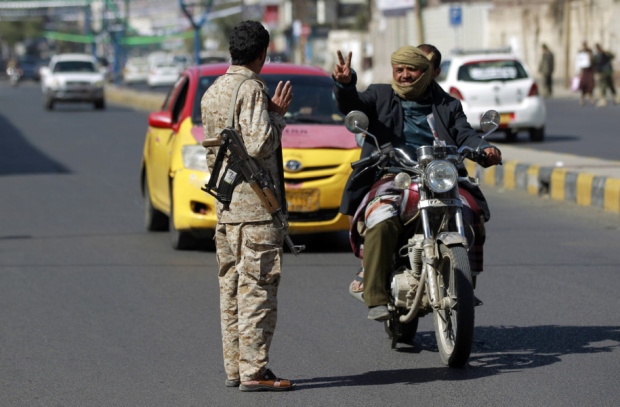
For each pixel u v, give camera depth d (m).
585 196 36.38
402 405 15.62
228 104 15.66
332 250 29.17
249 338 16.20
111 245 30.36
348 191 18.02
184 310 22.38
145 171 33.59
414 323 19.11
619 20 111.44
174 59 168.62
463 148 17.20
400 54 17.44
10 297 23.86
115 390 16.77
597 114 79.00
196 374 17.56
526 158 43.91
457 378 17.00
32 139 69.75
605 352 18.42
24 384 17.19
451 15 99.31
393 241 17.27
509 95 57.31
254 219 15.73
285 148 27.88
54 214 36.53
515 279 24.83
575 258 27.28
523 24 129.75
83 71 111.94
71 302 23.30
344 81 17.17
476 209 17.44
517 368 17.52
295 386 16.70
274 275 15.96
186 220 28.09
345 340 19.67
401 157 17.27
